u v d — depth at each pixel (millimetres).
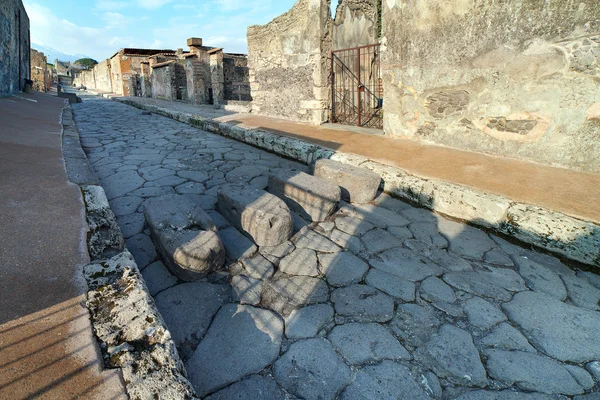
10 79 9641
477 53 3588
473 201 2842
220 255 2162
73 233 1947
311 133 5441
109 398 1054
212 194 3488
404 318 1832
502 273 2244
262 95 7637
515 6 3221
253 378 1463
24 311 1320
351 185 3357
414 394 1400
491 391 1425
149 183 3771
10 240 1763
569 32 2928
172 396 1097
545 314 1869
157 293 1964
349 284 2109
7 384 1041
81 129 7102
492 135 3656
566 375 1502
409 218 3041
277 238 2523
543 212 2479
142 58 22000
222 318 1800
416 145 4297
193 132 6965
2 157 3045
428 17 3936
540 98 3213
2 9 8922
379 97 7852
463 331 1750
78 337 1247
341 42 7141
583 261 2285
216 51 10586
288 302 1938
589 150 2994
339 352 1603
